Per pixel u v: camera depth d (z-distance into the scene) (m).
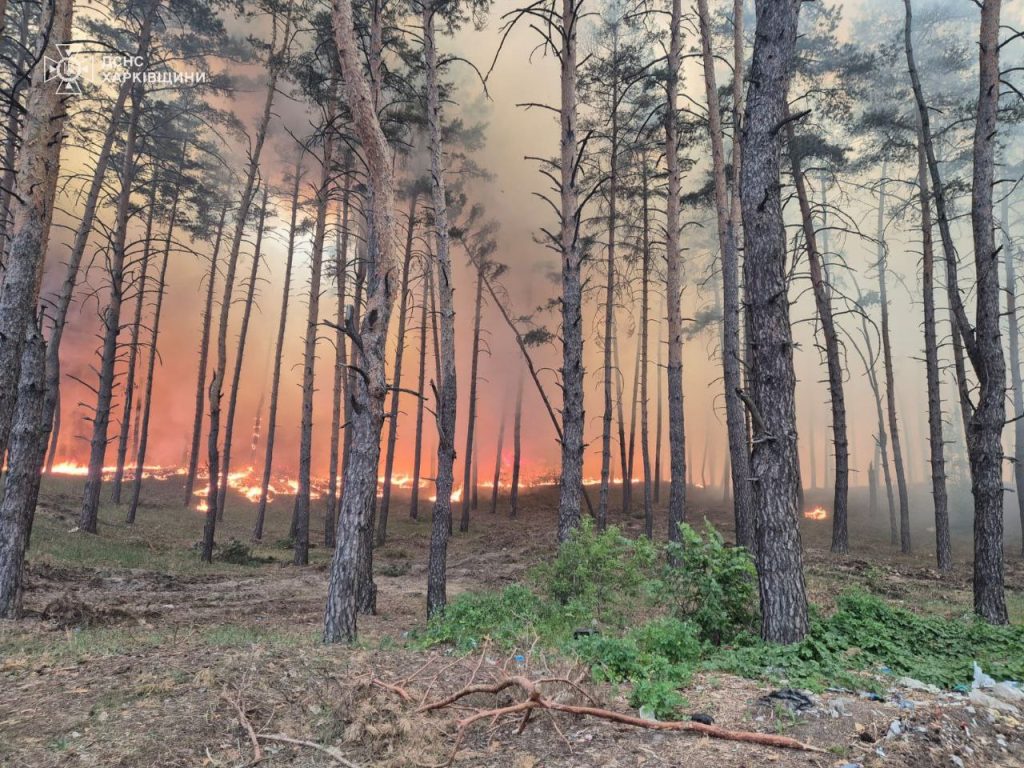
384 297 8.14
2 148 18.17
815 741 3.87
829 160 19.05
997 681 5.82
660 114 15.91
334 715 4.26
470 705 4.67
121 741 3.76
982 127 9.76
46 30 8.95
